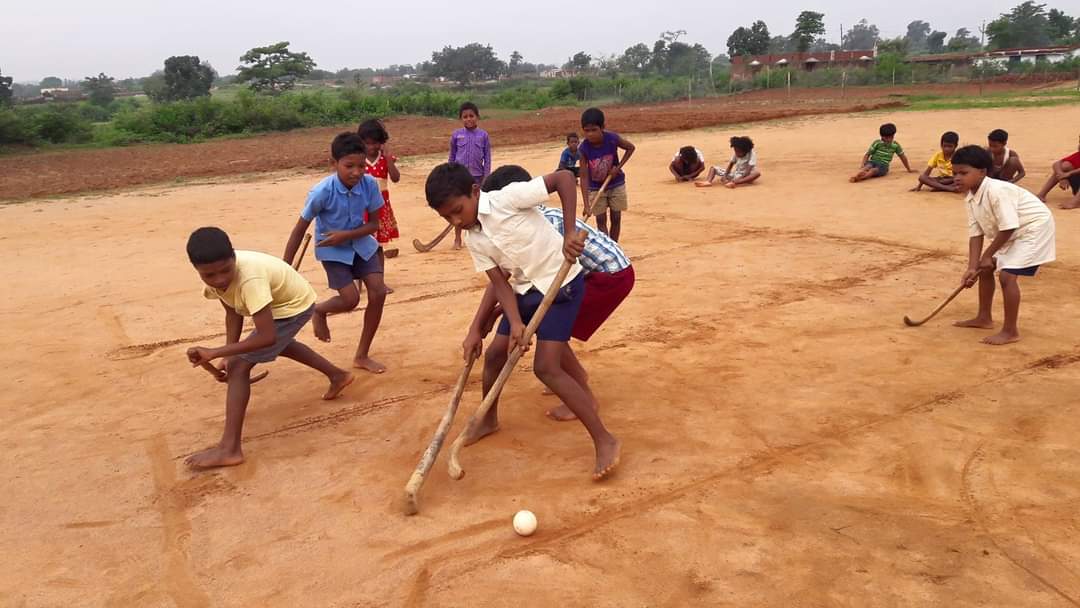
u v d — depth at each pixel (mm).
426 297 7859
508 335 4562
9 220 13984
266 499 4066
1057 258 8156
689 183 15047
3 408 5391
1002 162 11281
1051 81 48438
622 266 4414
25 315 7691
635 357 5863
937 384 5125
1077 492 3801
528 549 3520
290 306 4598
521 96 58125
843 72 52750
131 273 9359
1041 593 3096
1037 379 5145
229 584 3379
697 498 3879
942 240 9141
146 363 6223
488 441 4625
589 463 4301
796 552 3412
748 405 4938
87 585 3412
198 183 19000
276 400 5359
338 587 3320
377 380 5637
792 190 13414
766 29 91125
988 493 3820
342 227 5590
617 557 3432
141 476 4371
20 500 4148
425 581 3328
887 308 6801
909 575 3230
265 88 72250
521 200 3947
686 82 59719
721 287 7645
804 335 6180
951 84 50406
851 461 4184
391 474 4270
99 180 20031
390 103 44438
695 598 3146
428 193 3896
